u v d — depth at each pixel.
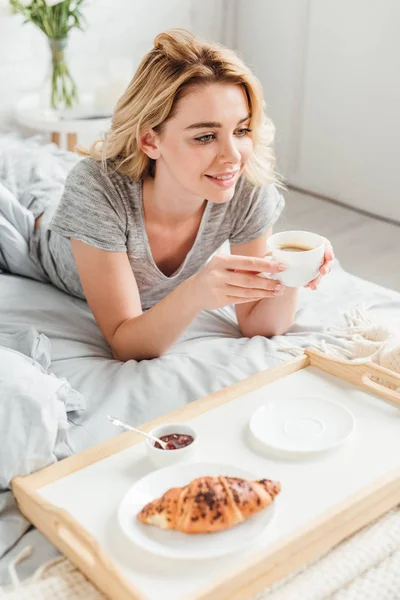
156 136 1.58
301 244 1.41
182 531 1.10
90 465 1.27
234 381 1.61
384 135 3.61
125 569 1.05
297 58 3.90
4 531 1.20
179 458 1.24
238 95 1.52
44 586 1.08
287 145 4.09
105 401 1.53
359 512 1.16
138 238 1.74
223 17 4.16
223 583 1.01
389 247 3.39
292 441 1.30
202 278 1.52
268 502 1.12
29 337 1.65
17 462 1.24
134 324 1.67
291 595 1.07
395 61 3.46
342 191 3.89
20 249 2.04
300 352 1.75
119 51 3.86
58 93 3.19
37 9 3.04
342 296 2.09
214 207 1.77
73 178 1.71
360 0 3.53
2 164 2.28
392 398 1.42
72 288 2.01
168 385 1.59
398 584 1.12
